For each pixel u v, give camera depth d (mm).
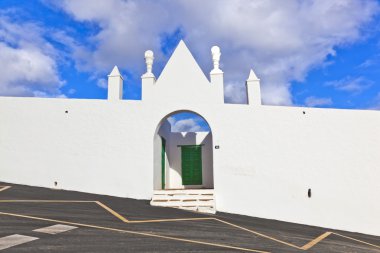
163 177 16672
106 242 5984
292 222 12008
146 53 14469
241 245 6777
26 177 13906
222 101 13406
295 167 12391
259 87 13250
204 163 18469
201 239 7004
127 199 12766
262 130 12852
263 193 12383
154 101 13812
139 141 13508
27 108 14531
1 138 14383
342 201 11938
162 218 9453
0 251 5000
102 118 13961
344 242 8930
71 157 13797
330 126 12516
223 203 12508
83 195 12656
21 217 7723
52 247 5391
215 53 14023
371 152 12094
